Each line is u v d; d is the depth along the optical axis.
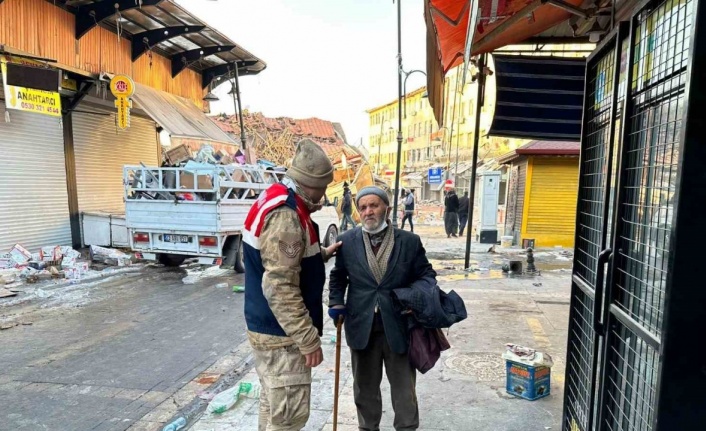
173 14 10.97
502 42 4.96
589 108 2.51
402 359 2.67
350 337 2.68
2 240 9.18
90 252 9.92
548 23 4.35
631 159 1.88
